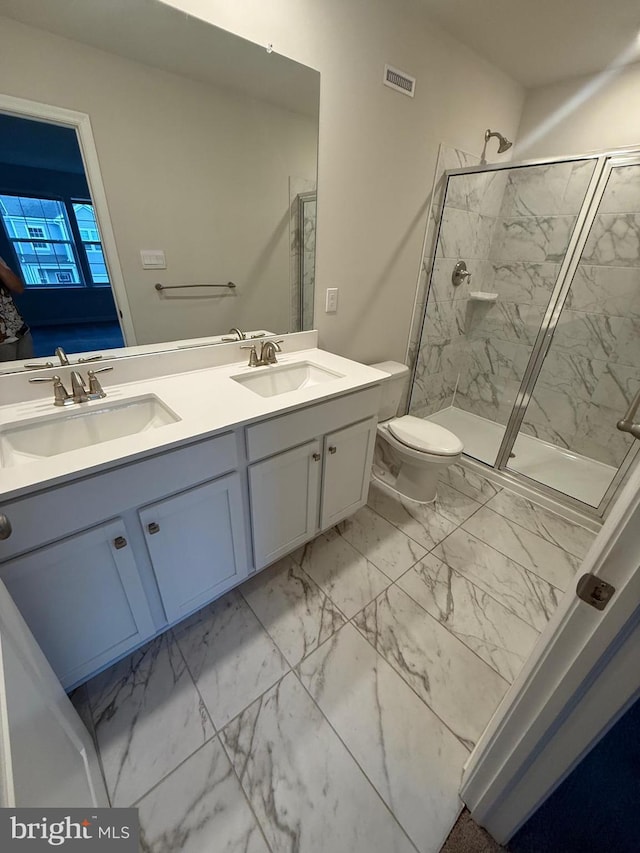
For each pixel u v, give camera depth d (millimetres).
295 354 1795
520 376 2676
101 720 1085
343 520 1918
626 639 515
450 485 2254
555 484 2201
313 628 1364
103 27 1018
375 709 1132
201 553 1205
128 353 1347
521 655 1303
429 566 1657
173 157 1238
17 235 1043
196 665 1234
